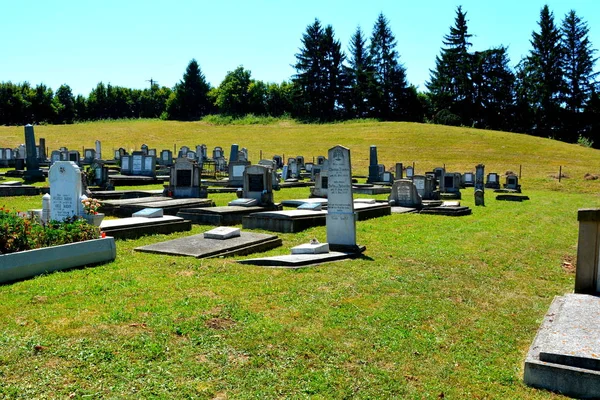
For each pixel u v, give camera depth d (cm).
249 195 1823
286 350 572
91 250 908
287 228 1425
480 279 945
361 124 7906
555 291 895
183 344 571
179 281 812
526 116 8781
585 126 8344
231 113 10156
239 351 562
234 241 1145
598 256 735
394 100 9462
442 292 838
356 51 9881
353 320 675
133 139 6538
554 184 3775
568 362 515
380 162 5034
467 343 628
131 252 1042
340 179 1137
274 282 838
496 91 8819
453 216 1906
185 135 7069
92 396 457
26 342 549
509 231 1561
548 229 1644
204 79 11181
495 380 533
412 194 2116
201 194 1991
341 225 1137
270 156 5397
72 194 1155
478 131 6994
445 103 9112
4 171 3372
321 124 8406
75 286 757
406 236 1395
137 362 522
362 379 518
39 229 896
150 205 1644
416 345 607
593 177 3941
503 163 4816
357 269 966
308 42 9606
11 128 6944
